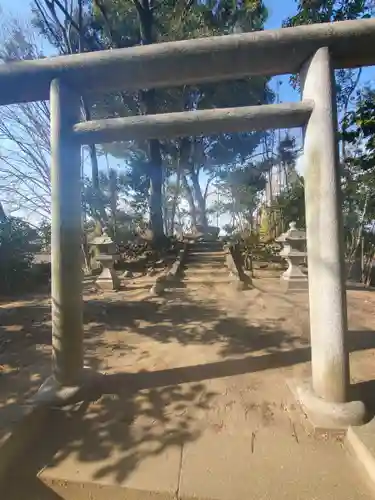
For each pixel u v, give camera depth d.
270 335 3.99
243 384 2.82
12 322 4.70
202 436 2.19
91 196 11.05
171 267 9.57
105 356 3.44
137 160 15.27
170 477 1.87
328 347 2.29
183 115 2.49
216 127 2.52
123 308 5.42
